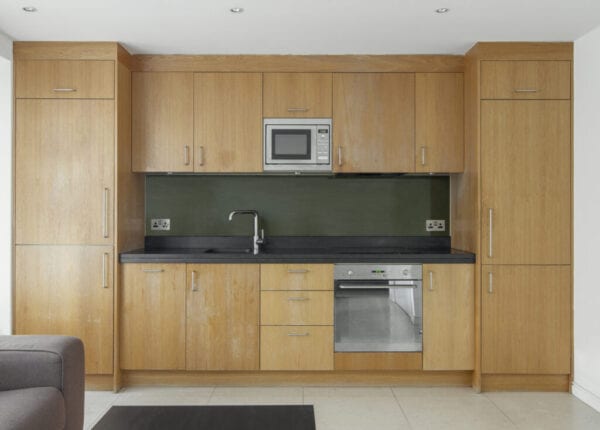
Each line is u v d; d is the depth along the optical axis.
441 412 3.22
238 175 4.27
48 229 3.58
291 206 4.28
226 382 3.71
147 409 2.01
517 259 3.58
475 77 3.63
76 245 3.58
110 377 3.61
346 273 3.65
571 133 3.58
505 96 3.58
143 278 3.62
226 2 2.91
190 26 3.28
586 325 3.42
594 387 3.34
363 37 3.49
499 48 3.57
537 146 3.57
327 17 3.13
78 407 2.38
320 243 4.27
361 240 4.27
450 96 3.86
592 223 3.35
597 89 3.29
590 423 3.06
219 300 3.64
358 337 3.65
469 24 3.25
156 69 3.85
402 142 3.86
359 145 3.86
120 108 3.64
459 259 3.62
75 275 3.58
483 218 3.58
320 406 3.31
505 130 3.57
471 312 3.64
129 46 3.67
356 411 3.23
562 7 2.98
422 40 3.55
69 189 3.58
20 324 3.57
